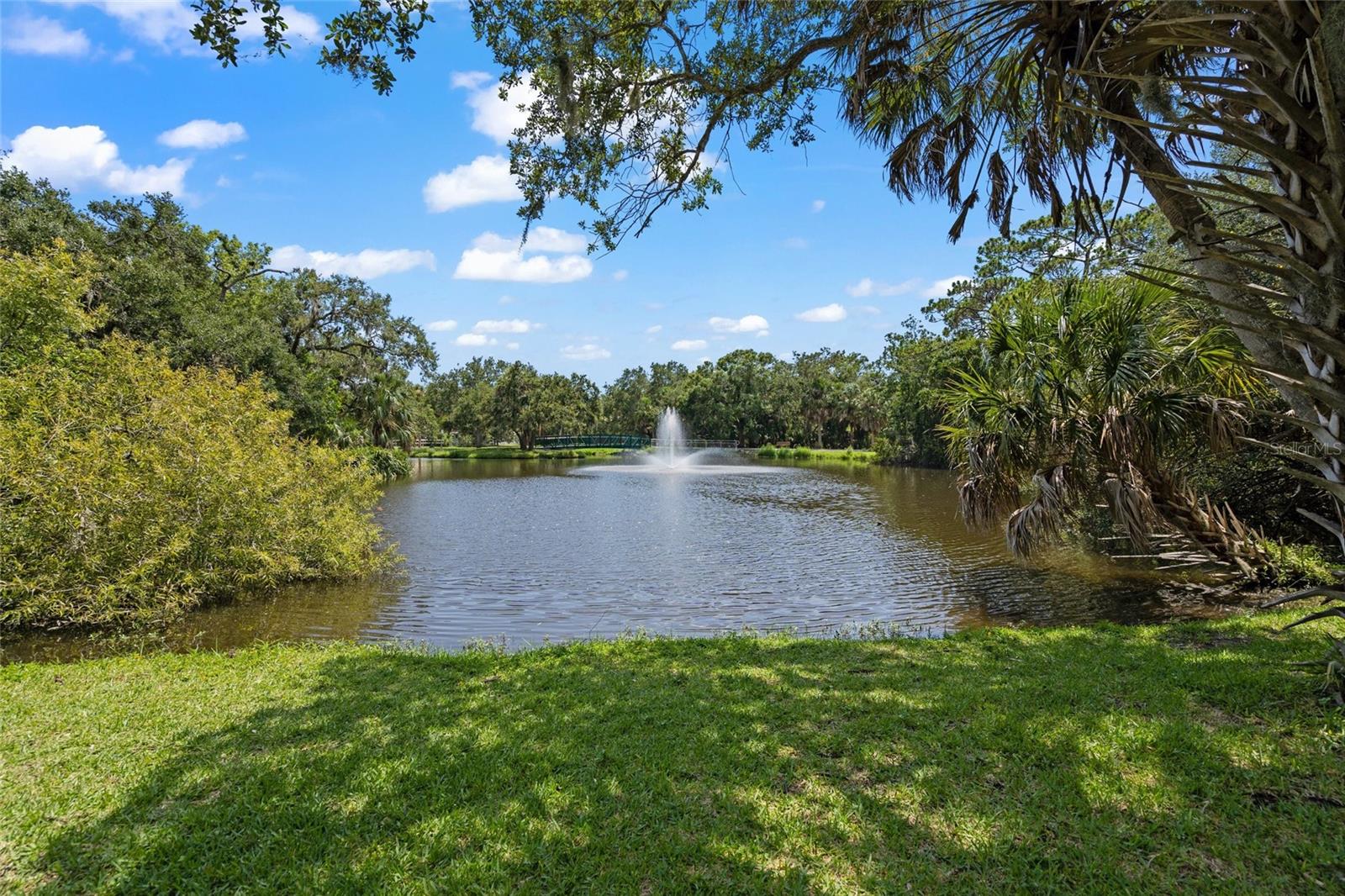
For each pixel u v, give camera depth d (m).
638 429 74.19
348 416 34.28
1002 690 4.09
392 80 4.46
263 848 2.55
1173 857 2.38
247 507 8.83
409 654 5.55
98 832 2.68
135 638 7.03
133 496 7.76
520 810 2.77
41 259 9.73
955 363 26.34
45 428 7.79
